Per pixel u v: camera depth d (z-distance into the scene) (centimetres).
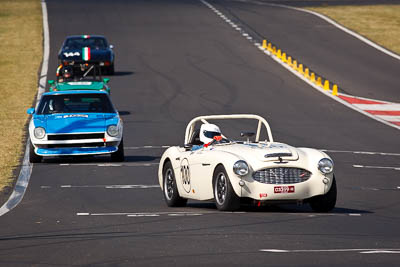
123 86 13900
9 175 6906
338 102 12675
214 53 17425
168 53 17400
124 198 5644
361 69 15938
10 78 14950
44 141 7556
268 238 3662
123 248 3450
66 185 6347
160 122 10731
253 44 18638
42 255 3344
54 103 8000
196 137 5284
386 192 6053
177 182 5122
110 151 7656
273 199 4478
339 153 8481
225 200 4534
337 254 3231
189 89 13575
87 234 3928
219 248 3397
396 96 13388
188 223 4222
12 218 4694
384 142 9375
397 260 3100
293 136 9650
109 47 15150
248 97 12875
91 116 7800
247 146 4753
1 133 9769
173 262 3103
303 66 16188
